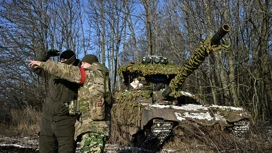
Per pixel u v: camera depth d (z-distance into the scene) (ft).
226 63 53.01
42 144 15.19
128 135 34.76
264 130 26.73
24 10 75.51
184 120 31.09
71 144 14.49
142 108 32.94
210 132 28.50
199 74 54.70
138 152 28.37
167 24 57.82
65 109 14.47
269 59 50.80
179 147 29.71
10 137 39.81
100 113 13.74
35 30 76.38
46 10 79.20
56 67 13.78
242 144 22.84
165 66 37.37
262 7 44.68
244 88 50.16
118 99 37.42
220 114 33.45
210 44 23.39
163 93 33.30
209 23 46.91
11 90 69.77
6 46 73.10
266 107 48.29
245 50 48.47
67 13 82.79
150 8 60.90
